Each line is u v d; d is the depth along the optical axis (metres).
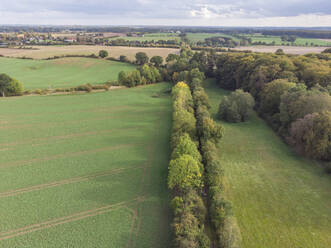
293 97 61.22
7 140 58.59
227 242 28.27
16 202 37.44
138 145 57.22
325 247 30.05
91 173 45.66
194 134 54.50
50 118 73.44
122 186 41.81
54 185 41.84
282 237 31.52
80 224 33.41
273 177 44.56
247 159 51.00
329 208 36.59
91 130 65.50
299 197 39.09
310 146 49.22
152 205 37.25
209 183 38.50
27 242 30.41
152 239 31.02
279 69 86.50
